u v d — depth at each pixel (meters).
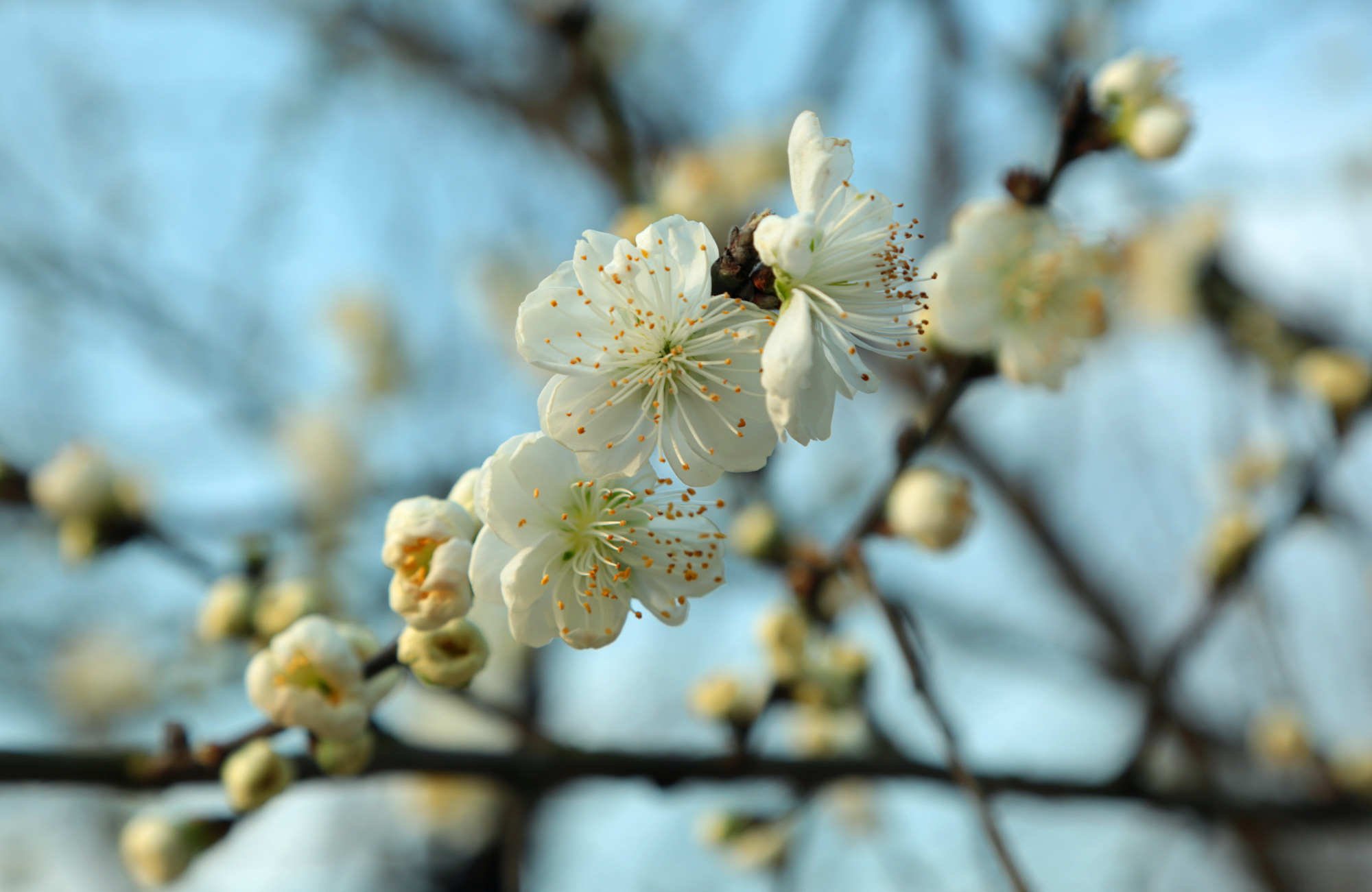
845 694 0.42
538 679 0.58
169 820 0.39
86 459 0.42
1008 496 0.69
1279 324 0.55
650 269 0.35
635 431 0.35
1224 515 0.44
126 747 0.39
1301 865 0.69
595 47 0.57
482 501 0.35
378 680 0.36
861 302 0.35
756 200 0.64
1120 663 0.63
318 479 0.66
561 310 0.35
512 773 0.40
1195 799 0.43
